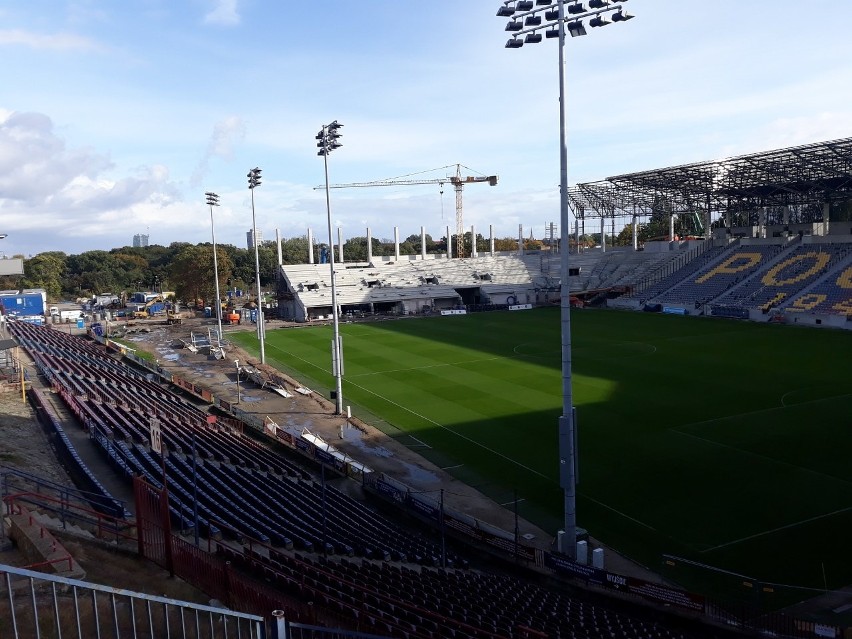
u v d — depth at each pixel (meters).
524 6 23.83
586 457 35.50
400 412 46.53
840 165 74.88
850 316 73.31
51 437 33.53
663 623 20.89
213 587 15.21
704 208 106.69
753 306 85.31
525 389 50.91
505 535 26.98
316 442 39.38
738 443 36.38
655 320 87.06
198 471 30.22
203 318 113.38
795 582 22.67
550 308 108.50
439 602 18.70
